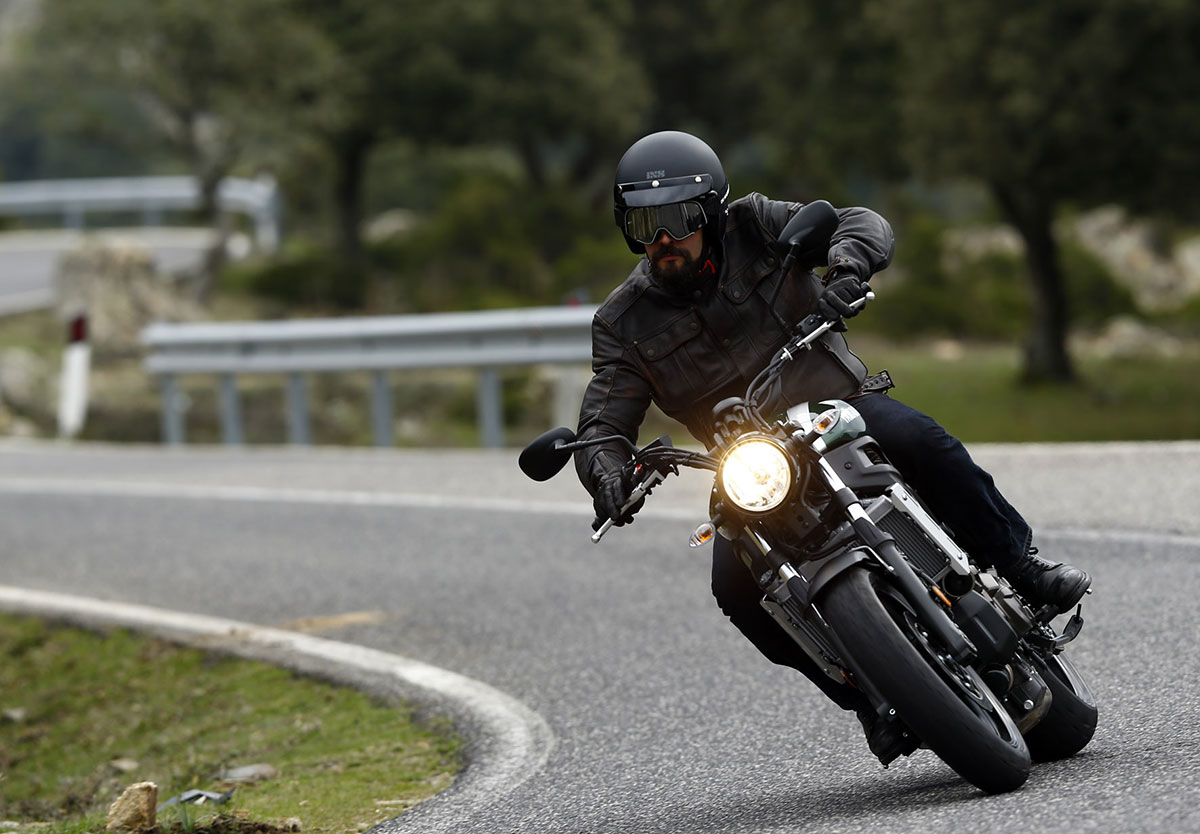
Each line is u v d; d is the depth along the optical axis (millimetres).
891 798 12742
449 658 21406
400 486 35812
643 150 12742
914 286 99500
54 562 31094
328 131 106375
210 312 92188
